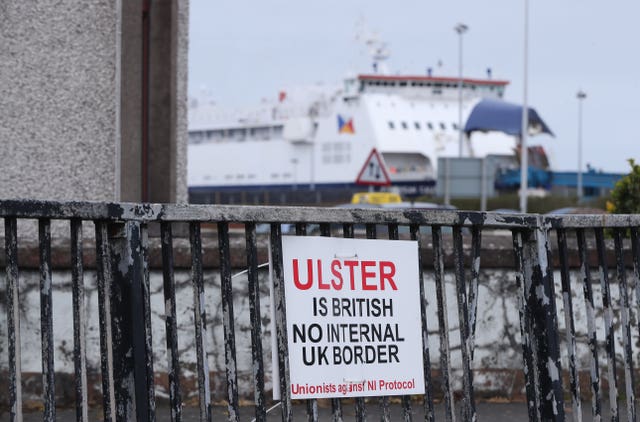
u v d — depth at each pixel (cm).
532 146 10838
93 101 823
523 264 515
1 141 801
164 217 415
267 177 10944
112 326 414
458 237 489
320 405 768
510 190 10425
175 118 912
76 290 407
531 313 513
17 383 396
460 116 8988
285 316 440
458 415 755
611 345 545
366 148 10206
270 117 11081
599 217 535
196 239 428
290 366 440
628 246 834
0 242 693
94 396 714
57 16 816
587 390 823
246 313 751
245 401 752
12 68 805
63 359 716
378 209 465
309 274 448
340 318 454
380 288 466
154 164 905
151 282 729
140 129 850
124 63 831
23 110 806
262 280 757
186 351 736
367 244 464
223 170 11406
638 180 1024
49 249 404
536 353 513
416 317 475
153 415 413
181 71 920
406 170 10400
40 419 675
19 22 808
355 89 10438
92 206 403
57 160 813
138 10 843
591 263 824
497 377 805
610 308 545
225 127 11388
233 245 748
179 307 736
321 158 10538
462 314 492
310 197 10588
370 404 774
